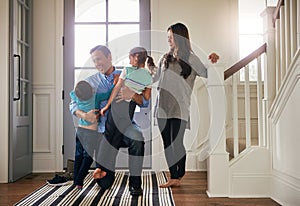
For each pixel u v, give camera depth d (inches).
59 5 172.6
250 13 179.9
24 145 158.7
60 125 171.3
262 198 110.5
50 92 171.8
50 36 172.4
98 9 173.9
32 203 103.8
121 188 124.0
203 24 171.8
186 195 113.7
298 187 91.4
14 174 144.6
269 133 113.0
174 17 172.2
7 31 144.6
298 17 92.3
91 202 104.5
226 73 114.3
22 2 157.2
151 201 105.5
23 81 159.6
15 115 146.6
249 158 112.7
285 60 105.7
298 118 91.1
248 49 179.3
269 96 114.0
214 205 101.0
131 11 173.5
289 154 97.3
